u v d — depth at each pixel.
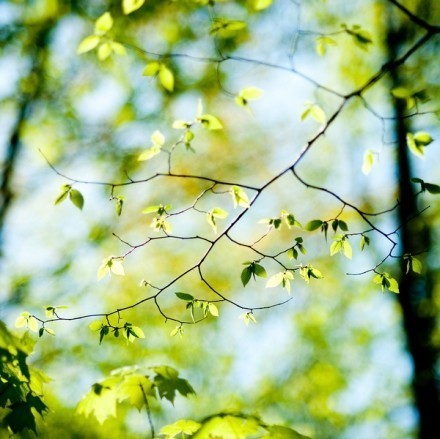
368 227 8.19
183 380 2.38
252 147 9.10
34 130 8.63
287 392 9.49
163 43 8.03
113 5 7.49
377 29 8.09
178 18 7.64
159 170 8.64
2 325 2.27
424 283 7.12
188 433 2.30
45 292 8.58
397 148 7.38
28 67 8.20
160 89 8.14
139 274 8.91
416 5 7.55
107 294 8.80
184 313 8.80
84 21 8.14
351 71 8.14
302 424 9.36
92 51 7.88
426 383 6.75
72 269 8.74
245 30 7.37
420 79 7.38
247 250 8.88
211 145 8.88
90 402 2.31
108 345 8.56
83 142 8.76
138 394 2.25
